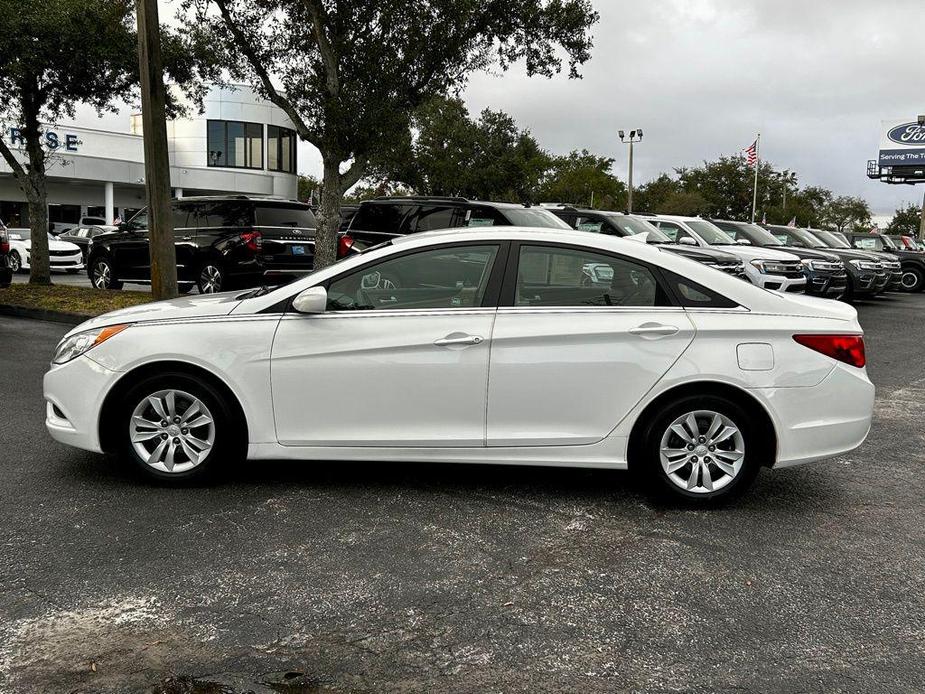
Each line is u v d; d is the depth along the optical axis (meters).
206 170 38.94
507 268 4.66
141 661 2.95
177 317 4.75
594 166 59.31
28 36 13.53
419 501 4.70
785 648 3.14
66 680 2.82
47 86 15.05
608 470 5.36
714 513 4.62
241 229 12.99
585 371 4.54
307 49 12.96
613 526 4.38
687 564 3.91
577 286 4.66
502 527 4.33
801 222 76.25
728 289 4.65
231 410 4.72
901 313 17.11
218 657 2.99
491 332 4.55
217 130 40.47
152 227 10.74
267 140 41.91
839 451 4.63
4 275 12.22
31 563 3.76
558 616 3.36
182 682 2.83
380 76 12.14
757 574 3.82
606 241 4.71
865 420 4.64
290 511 4.48
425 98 13.41
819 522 4.52
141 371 4.73
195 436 4.80
